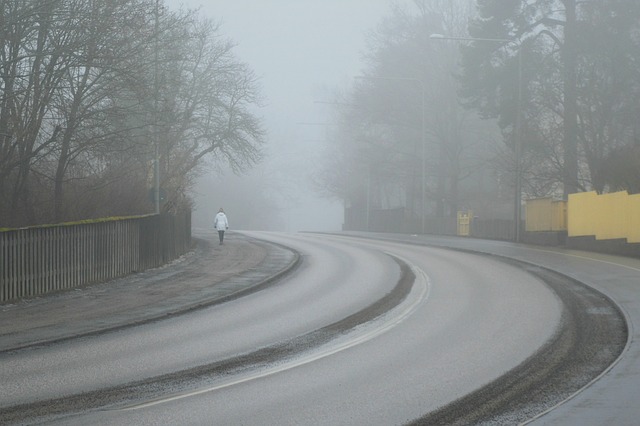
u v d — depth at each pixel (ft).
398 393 76.23
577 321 120.06
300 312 135.03
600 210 251.39
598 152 301.43
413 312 132.26
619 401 69.97
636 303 133.59
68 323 121.08
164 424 65.21
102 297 152.15
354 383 80.79
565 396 74.33
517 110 310.04
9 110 169.99
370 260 240.94
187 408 70.54
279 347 102.01
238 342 105.91
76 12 163.94
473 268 205.87
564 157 309.42
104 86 192.13
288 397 74.74
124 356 96.17
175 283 176.45
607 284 160.45
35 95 170.50
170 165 319.27
